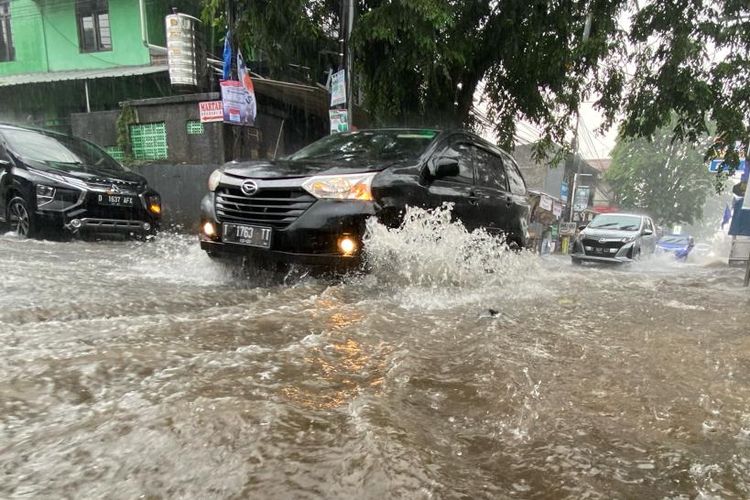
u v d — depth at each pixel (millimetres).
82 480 1083
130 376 1688
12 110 14688
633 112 8797
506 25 7734
